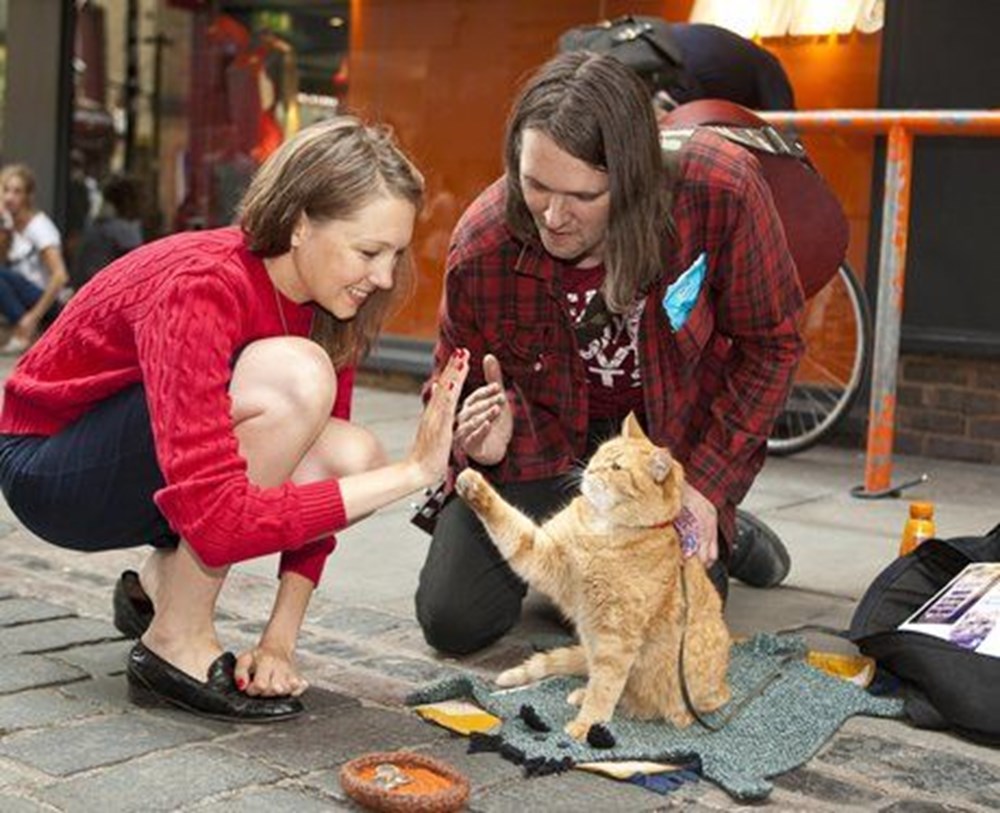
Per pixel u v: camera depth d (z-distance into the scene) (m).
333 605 3.38
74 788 2.21
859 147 5.95
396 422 6.19
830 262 3.54
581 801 2.24
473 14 7.20
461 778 2.20
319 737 2.47
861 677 2.86
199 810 2.15
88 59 8.59
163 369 2.29
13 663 2.78
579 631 2.54
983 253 5.62
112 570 3.58
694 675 2.53
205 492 2.26
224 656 2.57
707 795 2.29
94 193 8.63
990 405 5.66
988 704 2.54
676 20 6.53
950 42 5.66
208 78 8.32
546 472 3.03
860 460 5.66
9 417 2.64
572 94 2.48
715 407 2.89
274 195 2.37
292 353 2.44
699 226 2.74
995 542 3.04
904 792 2.35
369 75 7.64
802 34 6.12
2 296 7.89
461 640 2.97
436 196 7.35
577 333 2.88
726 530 2.89
